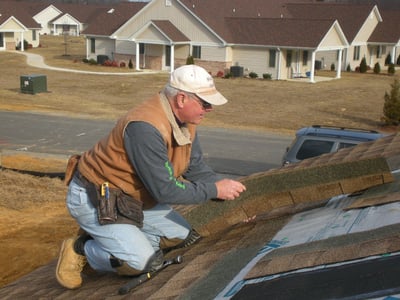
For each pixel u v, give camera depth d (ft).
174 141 10.35
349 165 12.32
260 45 132.36
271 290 7.65
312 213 12.03
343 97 108.99
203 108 10.27
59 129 74.90
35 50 203.10
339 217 10.57
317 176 12.57
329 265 7.84
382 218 9.31
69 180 11.43
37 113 86.12
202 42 138.41
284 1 182.29
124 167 10.30
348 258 7.75
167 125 10.10
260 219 13.23
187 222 12.91
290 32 132.36
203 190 10.52
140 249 10.87
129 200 10.75
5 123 77.41
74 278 12.39
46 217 39.17
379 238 8.06
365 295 6.50
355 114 91.66
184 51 142.00
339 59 139.44
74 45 234.38
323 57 162.91
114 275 12.37
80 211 10.94
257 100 103.30
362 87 123.75
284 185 12.97
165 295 9.60
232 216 13.52
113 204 10.61
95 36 158.61
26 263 31.09
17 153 60.59
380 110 95.50
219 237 12.89
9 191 43.70
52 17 312.71
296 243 9.64
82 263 12.35
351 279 7.00
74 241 12.24
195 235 13.09
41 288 13.76
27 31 205.98
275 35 132.87
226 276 9.33
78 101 99.35
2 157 58.03
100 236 10.89
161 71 144.25
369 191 11.98
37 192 44.57
